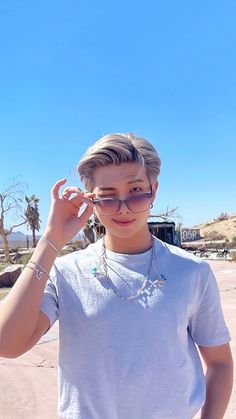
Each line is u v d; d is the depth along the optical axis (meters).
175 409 1.71
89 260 1.83
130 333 1.71
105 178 1.78
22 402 4.88
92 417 1.70
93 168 1.81
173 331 1.75
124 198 1.77
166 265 1.84
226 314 9.27
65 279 1.80
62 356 1.78
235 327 7.97
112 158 1.76
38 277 1.69
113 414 1.69
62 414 1.76
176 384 1.73
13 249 56.97
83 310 1.75
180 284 1.81
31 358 6.50
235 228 78.31
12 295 1.67
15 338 1.63
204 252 39.62
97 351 1.72
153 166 1.83
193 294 1.84
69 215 1.81
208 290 1.91
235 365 5.66
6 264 32.31
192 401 1.78
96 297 1.75
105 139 1.80
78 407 1.72
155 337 1.72
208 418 1.94
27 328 1.64
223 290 13.26
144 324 1.72
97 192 1.81
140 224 1.81
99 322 1.73
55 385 5.41
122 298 1.74
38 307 1.67
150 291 1.76
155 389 1.70
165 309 1.75
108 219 1.80
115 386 1.69
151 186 1.84
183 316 1.80
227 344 2.00
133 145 1.79
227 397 1.99
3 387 5.36
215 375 1.99
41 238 1.76
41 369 6.02
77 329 1.75
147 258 1.82
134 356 1.70
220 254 34.56
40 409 4.68
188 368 1.79
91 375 1.72
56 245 1.75
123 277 1.78
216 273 19.44
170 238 25.06
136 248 1.84
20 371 5.94
